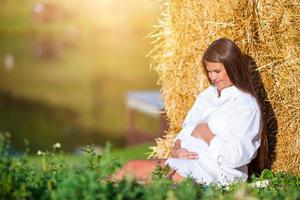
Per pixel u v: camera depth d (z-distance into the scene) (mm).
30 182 5645
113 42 62719
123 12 71375
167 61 8148
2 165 5145
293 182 6574
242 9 7414
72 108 32469
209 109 7031
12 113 32125
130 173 5824
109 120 29531
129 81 38906
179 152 6840
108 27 70625
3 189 4969
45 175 5738
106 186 4926
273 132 7410
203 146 6824
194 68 7871
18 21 71625
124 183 5125
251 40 7402
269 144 7418
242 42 7426
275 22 7340
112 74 41844
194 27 7789
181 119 8070
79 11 72188
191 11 7793
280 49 7359
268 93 7383
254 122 6777
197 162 6742
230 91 6867
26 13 72062
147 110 19250
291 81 7332
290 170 7410
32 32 70500
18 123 29797
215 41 6895
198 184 6016
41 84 39688
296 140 7383
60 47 58844
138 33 69688
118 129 27812
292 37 7312
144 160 6727
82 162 5902
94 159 5977
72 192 4801
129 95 20062
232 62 6793
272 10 7340
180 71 8000
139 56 50656
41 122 29703
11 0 72000
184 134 7055
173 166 6672
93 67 45250
